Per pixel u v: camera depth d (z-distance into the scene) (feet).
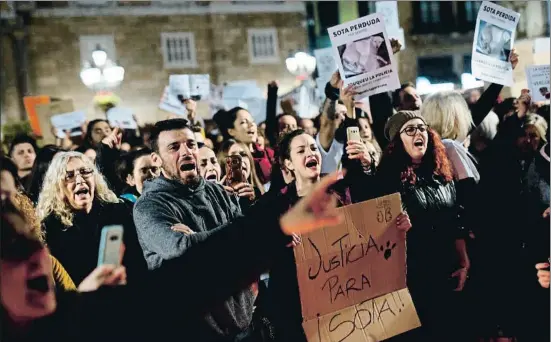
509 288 8.79
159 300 7.02
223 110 7.92
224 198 7.57
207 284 7.15
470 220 8.60
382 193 8.12
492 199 8.78
